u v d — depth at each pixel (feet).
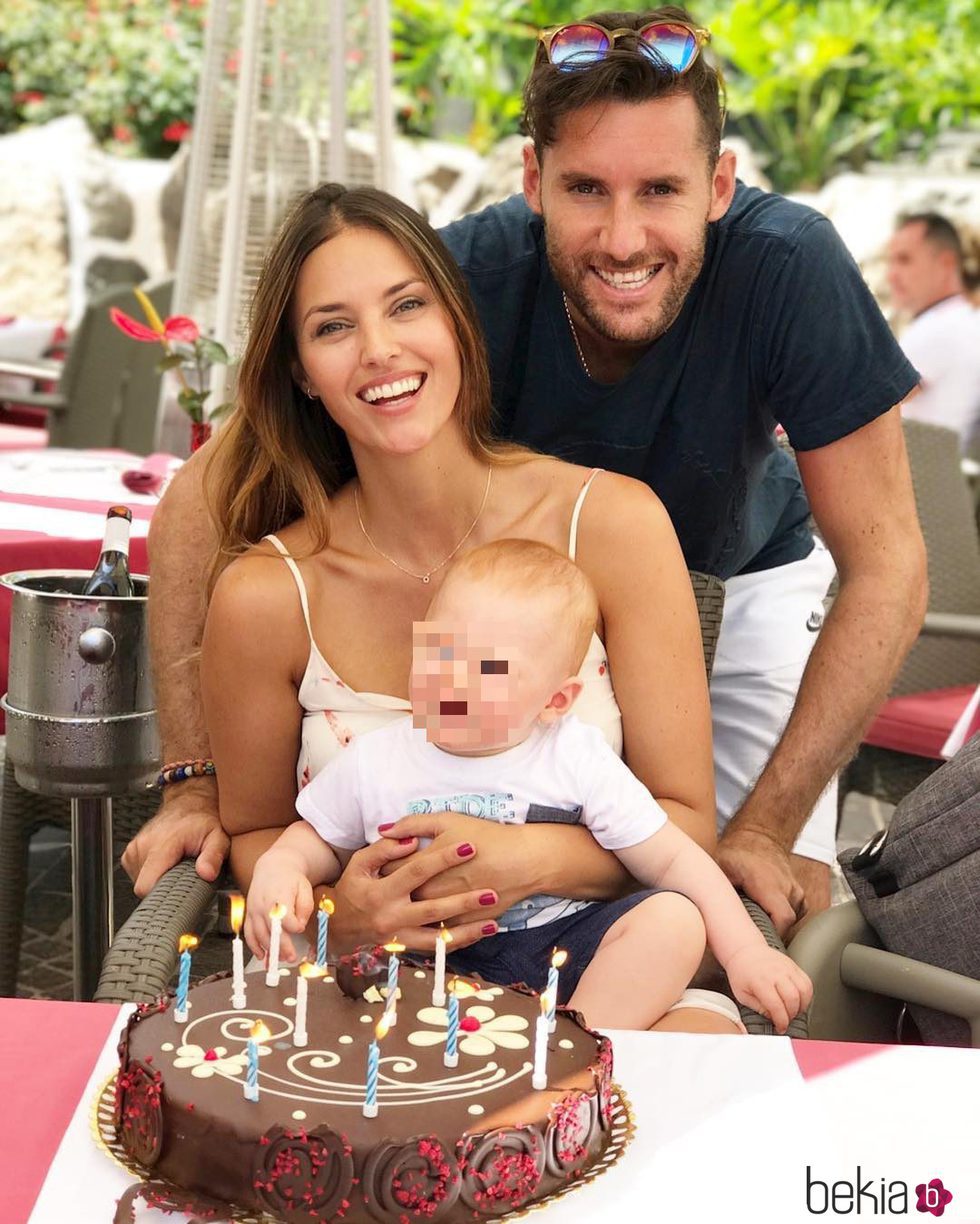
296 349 6.69
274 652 6.64
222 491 7.11
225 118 18.42
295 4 17.34
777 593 9.48
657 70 6.84
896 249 19.79
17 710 7.86
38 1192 3.55
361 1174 3.48
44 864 12.84
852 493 7.90
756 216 7.71
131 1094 3.75
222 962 9.43
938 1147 3.85
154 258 29.58
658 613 6.57
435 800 6.10
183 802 7.18
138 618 7.83
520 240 8.00
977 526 15.90
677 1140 3.87
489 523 6.75
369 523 6.79
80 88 35.04
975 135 34.27
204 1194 3.59
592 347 7.88
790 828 7.59
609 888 6.23
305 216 6.48
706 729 6.66
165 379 15.57
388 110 17.76
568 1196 3.62
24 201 28.94
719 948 5.88
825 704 7.75
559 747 6.16
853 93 33.94
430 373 6.43
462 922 5.99
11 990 9.84
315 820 6.26
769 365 7.72
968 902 5.98
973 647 13.08
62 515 10.82
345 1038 4.07
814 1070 4.25
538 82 7.13
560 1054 4.00
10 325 23.30
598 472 6.81
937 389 19.43
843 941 6.20
